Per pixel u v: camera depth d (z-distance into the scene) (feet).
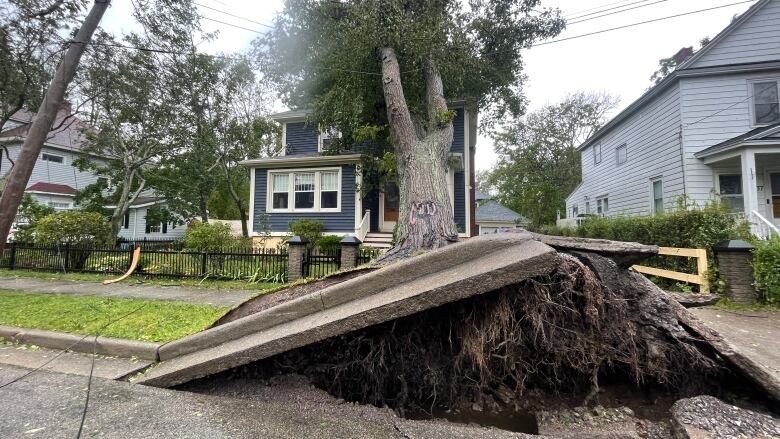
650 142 37.01
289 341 7.64
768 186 29.99
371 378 8.11
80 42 19.49
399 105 25.88
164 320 13.41
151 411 7.02
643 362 7.47
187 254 25.79
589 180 53.78
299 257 23.44
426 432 6.40
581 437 6.52
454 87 39.04
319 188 42.24
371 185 41.52
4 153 56.44
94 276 26.35
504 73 42.04
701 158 31.07
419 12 34.58
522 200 66.13
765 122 30.25
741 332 12.00
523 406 7.76
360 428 6.51
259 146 59.26
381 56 32.78
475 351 7.23
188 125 48.80
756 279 16.96
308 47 39.04
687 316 7.86
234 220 79.00
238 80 52.54
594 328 7.38
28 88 30.17
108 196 60.03
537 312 7.07
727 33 31.65
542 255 6.71
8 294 19.51
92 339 10.78
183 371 8.21
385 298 7.68
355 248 22.88
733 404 7.13
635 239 24.97
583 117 91.04
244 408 7.28
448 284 6.98
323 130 41.88
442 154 23.45
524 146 95.25
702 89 31.65
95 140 44.19
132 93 39.96
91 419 6.63
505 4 37.73
